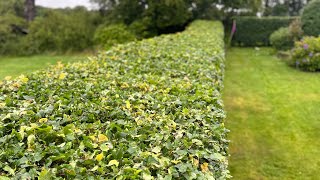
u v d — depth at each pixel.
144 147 2.36
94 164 2.14
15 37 13.86
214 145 2.54
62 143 2.36
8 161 2.14
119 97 3.41
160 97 3.45
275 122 6.40
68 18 14.53
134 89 3.76
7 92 3.61
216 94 3.71
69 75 4.24
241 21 16.03
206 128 2.76
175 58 5.45
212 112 3.15
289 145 5.46
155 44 6.95
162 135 2.50
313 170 4.73
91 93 3.46
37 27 14.21
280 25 15.70
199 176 2.09
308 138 5.71
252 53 14.10
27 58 12.76
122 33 13.39
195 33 9.08
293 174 4.64
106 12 15.60
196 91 3.62
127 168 2.03
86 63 5.02
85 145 2.33
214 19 16.08
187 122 2.84
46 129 2.47
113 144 2.39
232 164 4.87
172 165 2.15
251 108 7.19
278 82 9.22
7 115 2.77
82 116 2.89
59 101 3.19
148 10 14.53
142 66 4.89
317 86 8.73
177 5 14.25
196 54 5.78
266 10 21.05
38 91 3.56
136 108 3.14
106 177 2.01
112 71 4.57
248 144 5.50
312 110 6.99
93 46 13.84
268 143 5.54
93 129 2.64
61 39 13.84
